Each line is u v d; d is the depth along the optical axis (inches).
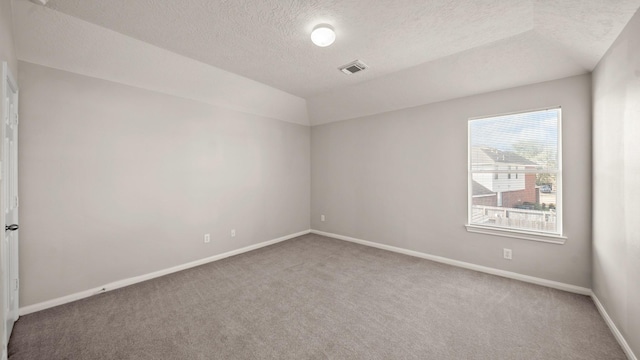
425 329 82.2
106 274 109.7
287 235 193.3
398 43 99.5
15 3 76.9
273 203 182.9
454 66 116.6
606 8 66.3
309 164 211.2
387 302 99.3
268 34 93.2
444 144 141.2
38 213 93.7
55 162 97.3
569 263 107.3
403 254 156.9
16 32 83.4
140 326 83.7
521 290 108.6
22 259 90.4
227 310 93.7
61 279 98.7
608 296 84.2
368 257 151.6
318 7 77.4
